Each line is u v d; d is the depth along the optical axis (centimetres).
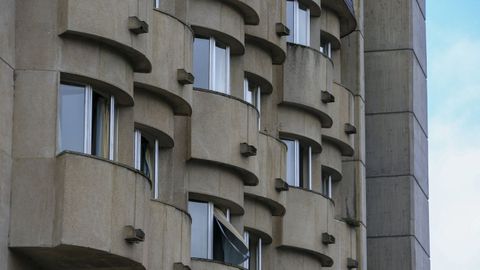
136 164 4341
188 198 4662
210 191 4691
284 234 5334
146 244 3900
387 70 6781
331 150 5881
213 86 4806
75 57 3775
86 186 3681
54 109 3722
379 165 6731
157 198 4503
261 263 5234
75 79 3800
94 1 3791
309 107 5491
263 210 5134
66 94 3809
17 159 3694
